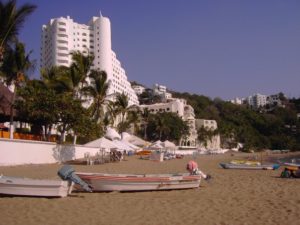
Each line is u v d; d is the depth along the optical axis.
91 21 129.50
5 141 28.88
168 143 65.19
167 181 16.80
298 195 15.64
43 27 133.38
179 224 10.11
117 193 15.88
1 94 36.94
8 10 29.72
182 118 135.62
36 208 12.33
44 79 46.38
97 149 49.31
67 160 38.62
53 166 30.42
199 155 82.19
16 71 34.38
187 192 16.52
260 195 15.69
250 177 24.23
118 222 10.34
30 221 10.44
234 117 184.50
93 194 15.48
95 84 51.66
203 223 10.23
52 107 34.56
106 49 127.44
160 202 13.76
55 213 11.56
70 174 14.84
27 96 35.31
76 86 44.53
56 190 14.25
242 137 159.12
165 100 181.50
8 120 41.66
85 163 35.97
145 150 59.94
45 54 131.12
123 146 43.06
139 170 29.08
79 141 51.41
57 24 123.00
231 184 19.83
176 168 31.58
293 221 10.40
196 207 12.73
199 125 148.00
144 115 106.12
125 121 85.69
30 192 14.26
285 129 185.88
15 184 14.22
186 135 127.69
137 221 10.48
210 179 20.11
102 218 10.88
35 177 21.16
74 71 43.66
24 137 39.12
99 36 127.19
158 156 45.84
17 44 33.75
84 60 47.59
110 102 62.16
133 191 16.34
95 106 51.41
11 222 10.30
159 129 113.31
